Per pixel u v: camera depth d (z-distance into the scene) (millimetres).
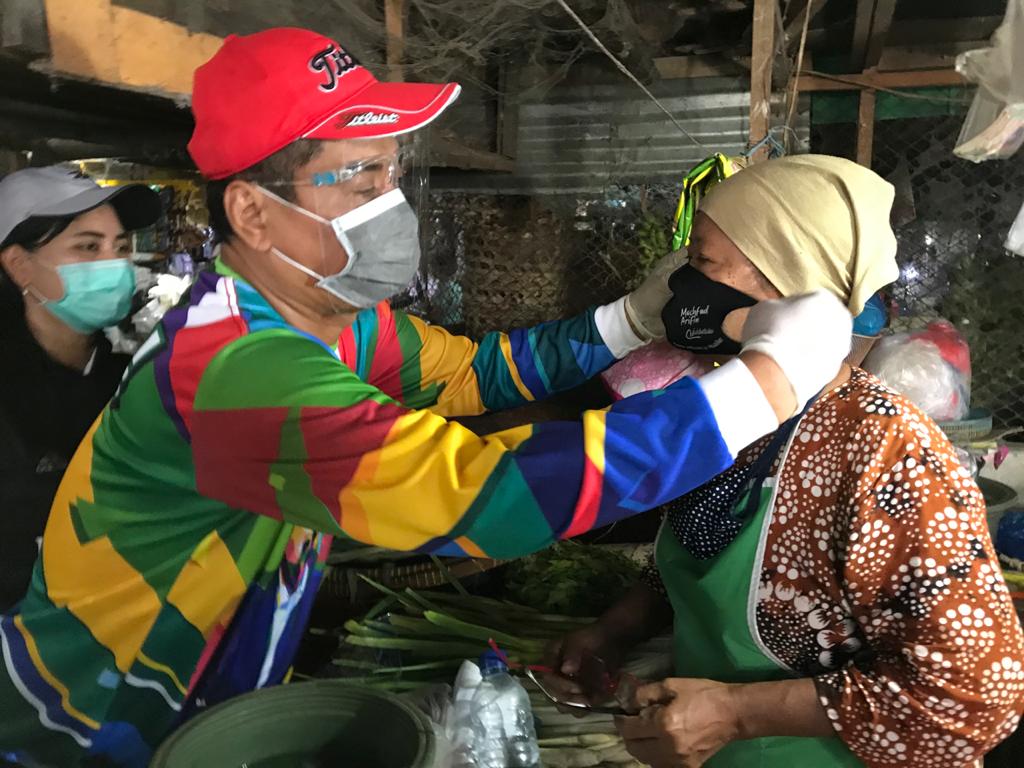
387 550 1908
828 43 3170
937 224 3322
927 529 1023
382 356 1550
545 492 946
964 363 2273
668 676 1414
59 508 1165
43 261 1239
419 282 2047
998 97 2346
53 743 1232
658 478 962
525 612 1756
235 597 1176
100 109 1317
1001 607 1025
